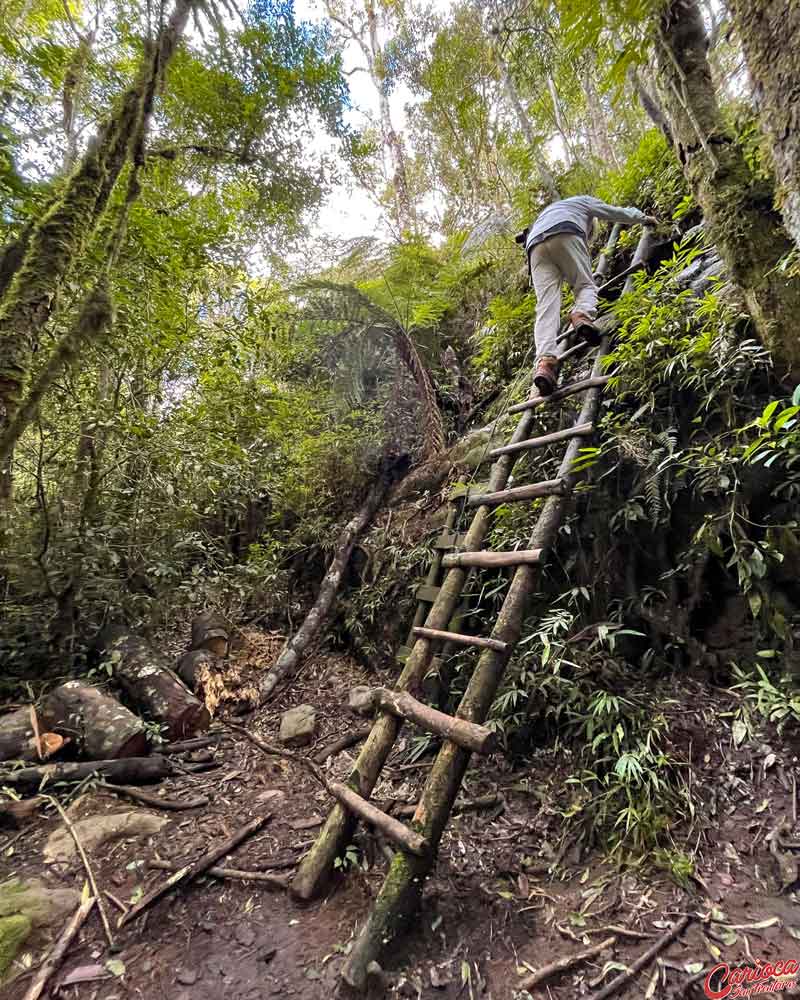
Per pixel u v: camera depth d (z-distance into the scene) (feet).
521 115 12.85
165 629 11.59
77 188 5.03
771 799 4.71
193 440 9.78
